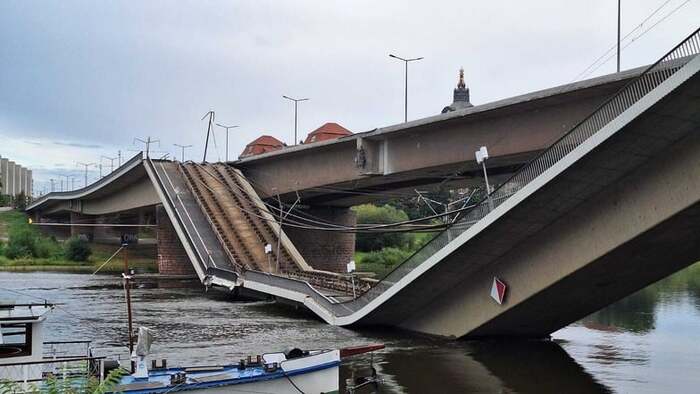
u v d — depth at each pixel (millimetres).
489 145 44906
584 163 24438
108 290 59625
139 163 74750
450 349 31688
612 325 39594
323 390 22391
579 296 30781
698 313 44469
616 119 22922
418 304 35188
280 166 70062
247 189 70875
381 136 54062
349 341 33594
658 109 21969
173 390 19828
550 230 29016
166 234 76750
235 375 21266
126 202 90750
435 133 49844
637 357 30000
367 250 113688
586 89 36562
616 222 26281
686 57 21797
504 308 31297
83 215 120312
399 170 53625
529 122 42000
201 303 49906
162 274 75812
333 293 44000
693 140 23234
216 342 33000
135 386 19500
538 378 25688
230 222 63250
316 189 65625
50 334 34750
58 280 69500
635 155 24266
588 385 24594
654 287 61656
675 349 31953
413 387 24047
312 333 36000
